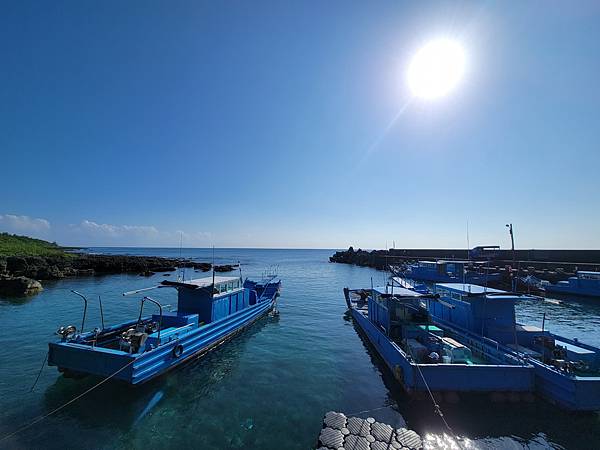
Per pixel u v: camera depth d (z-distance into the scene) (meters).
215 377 11.82
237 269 67.38
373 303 15.66
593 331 19.36
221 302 15.41
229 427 8.59
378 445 7.11
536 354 10.51
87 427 8.52
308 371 12.42
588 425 8.44
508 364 10.16
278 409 9.55
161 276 48.78
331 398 10.23
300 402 9.98
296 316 22.28
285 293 33.41
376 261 70.94
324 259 119.25
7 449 7.55
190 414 9.23
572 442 7.89
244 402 9.96
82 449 7.60
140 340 10.53
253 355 14.21
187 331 12.71
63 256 55.78
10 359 13.12
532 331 11.73
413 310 13.29
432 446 7.77
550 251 47.41
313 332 18.11
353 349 15.09
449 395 9.48
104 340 12.05
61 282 39.88
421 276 42.91
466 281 36.59
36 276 39.88
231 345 15.55
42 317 20.92
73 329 11.09
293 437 8.16
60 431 8.31
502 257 50.41
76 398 9.88
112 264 53.72
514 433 8.22
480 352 11.45
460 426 8.51
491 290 13.18
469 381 9.47
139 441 7.94
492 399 9.48
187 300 14.77
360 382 11.41
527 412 9.01
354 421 8.05
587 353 10.14
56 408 9.38
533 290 31.73
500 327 12.05
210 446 7.75
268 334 17.67
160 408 9.52
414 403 9.50
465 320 12.95
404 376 10.13
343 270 65.06
